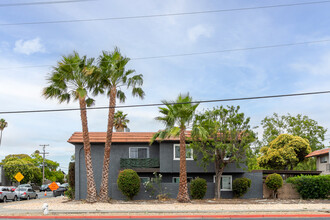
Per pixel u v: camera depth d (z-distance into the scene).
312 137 55.59
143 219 17.58
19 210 21.84
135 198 28.45
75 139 30.69
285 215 18.20
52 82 26.53
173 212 19.80
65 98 27.67
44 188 65.62
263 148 54.19
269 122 58.09
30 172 72.38
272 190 29.36
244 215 18.03
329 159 40.00
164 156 30.06
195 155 27.84
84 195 30.11
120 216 18.17
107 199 26.41
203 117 27.39
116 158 31.28
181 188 25.45
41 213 20.02
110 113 27.02
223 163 27.94
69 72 26.19
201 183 27.92
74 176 30.94
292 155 48.38
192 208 21.52
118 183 27.88
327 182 28.25
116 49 27.42
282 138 50.22
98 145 31.05
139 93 27.80
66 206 23.66
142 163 30.66
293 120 56.78
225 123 27.39
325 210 20.09
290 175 39.16
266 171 34.94
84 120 26.55
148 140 31.31
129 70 27.52
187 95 25.77
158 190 28.67
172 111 25.47
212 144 27.30
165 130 26.39
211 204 24.14
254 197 29.45
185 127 25.72
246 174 30.11
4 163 75.44
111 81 27.03
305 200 27.36
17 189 39.31
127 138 31.62
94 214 19.39
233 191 29.30
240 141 28.09
